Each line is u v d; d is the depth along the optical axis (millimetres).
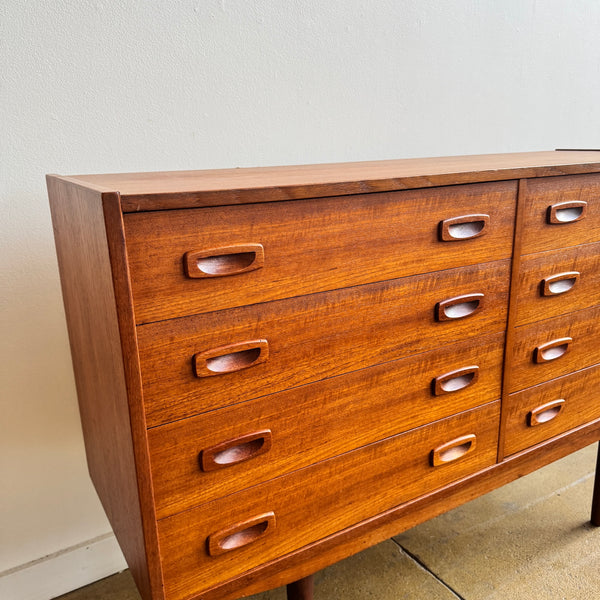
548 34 1656
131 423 668
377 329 850
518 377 1052
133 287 644
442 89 1503
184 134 1171
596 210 1065
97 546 1243
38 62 1005
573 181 1011
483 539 1323
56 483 1185
